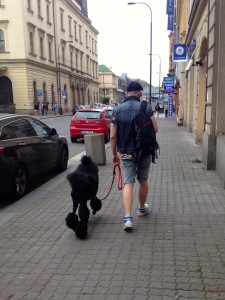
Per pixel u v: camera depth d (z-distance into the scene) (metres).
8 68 44.19
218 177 7.72
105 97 111.38
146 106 4.82
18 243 4.54
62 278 3.63
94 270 3.77
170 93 33.94
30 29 45.72
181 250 4.18
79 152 13.62
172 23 42.06
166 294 3.29
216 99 8.22
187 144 13.86
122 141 4.86
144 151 4.82
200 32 12.18
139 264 3.87
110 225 5.05
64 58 60.94
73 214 4.67
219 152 7.62
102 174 8.62
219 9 7.86
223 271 3.67
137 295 3.28
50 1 53.91
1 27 43.44
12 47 43.75
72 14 65.75
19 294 3.36
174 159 10.20
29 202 6.47
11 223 5.29
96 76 89.19
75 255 4.14
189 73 18.77
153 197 6.35
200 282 3.47
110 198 6.41
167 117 42.19
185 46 18.94
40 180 8.55
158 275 3.62
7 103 45.06
